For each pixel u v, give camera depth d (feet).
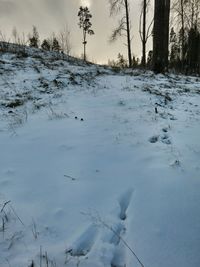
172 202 12.34
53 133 20.29
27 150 18.07
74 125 21.43
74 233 10.98
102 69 46.47
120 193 13.16
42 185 14.14
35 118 23.57
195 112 24.49
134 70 48.06
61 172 15.17
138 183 13.78
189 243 10.20
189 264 9.39
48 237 10.84
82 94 29.84
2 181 14.66
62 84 33.71
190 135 18.98
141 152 16.71
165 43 46.68
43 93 30.63
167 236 10.57
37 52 61.21
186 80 41.75
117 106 25.18
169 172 14.46
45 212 12.18
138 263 9.53
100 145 17.88
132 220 11.47
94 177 14.52
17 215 12.05
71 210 12.21
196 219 11.33
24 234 11.02
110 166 15.46
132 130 19.79
